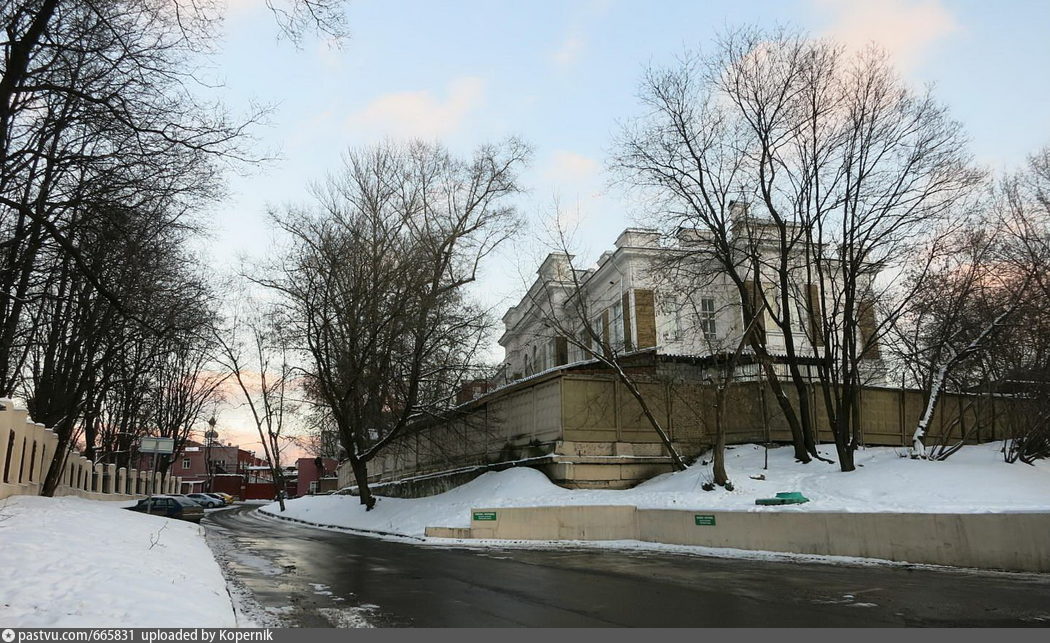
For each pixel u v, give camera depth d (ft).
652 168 80.84
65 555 29.45
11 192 50.88
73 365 81.35
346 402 106.22
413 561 49.42
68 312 73.97
